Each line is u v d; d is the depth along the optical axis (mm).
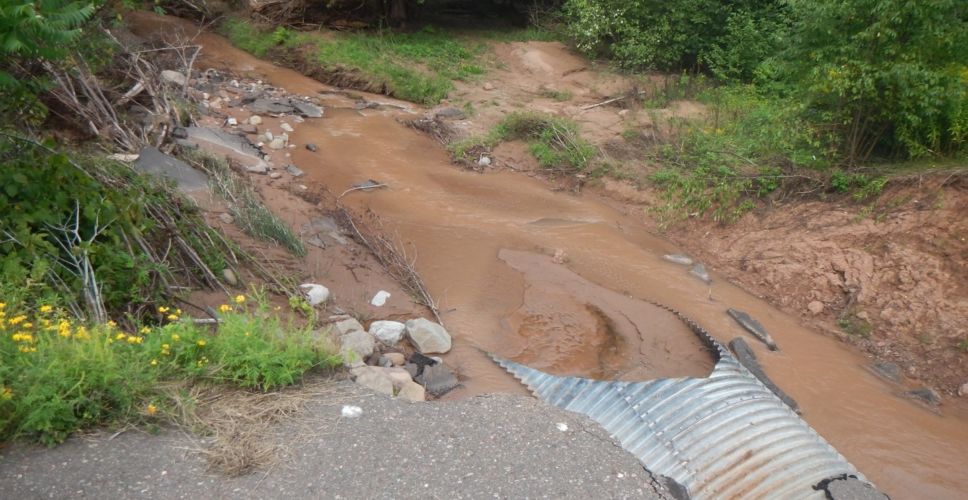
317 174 9938
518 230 9094
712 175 10023
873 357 7074
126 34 13180
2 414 3643
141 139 8438
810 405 6105
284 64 16094
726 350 6480
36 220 5105
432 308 6895
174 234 6062
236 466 3715
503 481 3820
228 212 7500
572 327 6895
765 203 9414
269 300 6293
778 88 12523
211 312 5613
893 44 8648
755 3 15477
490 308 7121
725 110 12406
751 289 8312
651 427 5023
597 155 11141
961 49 8586
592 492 3809
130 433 3859
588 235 9164
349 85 15133
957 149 9023
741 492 4492
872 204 8578
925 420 6062
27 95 6074
